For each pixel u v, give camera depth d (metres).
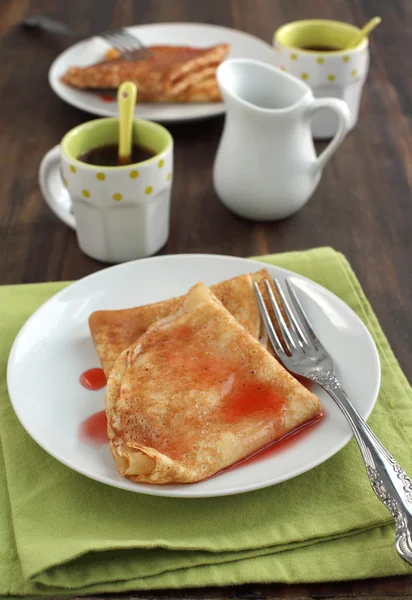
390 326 0.66
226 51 0.94
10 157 0.84
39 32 1.06
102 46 0.97
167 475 0.50
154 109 0.87
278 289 0.63
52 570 0.49
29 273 0.70
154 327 0.58
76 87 0.90
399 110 0.92
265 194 0.73
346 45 0.88
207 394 0.55
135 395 0.55
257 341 0.58
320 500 0.53
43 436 0.53
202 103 0.88
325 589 0.50
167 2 1.14
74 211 0.70
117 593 0.50
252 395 0.55
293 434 0.54
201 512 0.52
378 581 0.50
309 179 0.74
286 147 0.72
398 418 0.57
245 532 0.51
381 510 0.52
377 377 0.57
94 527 0.51
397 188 0.81
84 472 0.51
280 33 0.86
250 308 0.62
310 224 0.76
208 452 0.52
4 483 0.54
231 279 0.63
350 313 0.61
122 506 0.52
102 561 0.50
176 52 0.93
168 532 0.51
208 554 0.50
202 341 0.58
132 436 0.53
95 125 0.72
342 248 0.74
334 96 0.84
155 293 0.64
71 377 0.58
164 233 0.73
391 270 0.71
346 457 0.55
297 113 0.70
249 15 1.10
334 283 0.67
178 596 0.50
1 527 0.52
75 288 0.63
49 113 0.90
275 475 0.51
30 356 0.59
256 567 0.50
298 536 0.51
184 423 0.53
